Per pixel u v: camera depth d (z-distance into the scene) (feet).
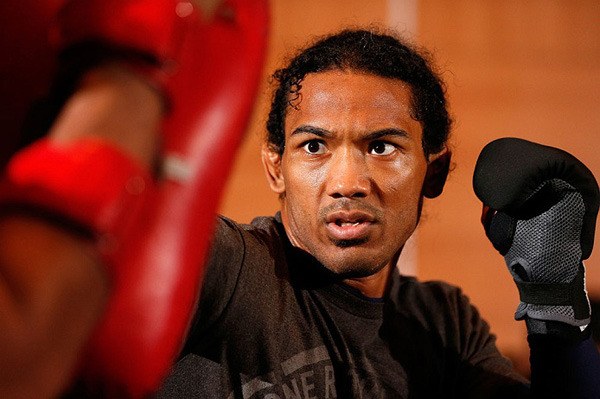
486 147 5.24
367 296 5.56
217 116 3.02
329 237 5.23
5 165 3.20
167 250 2.87
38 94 3.19
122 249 2.54
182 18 2.87
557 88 21.42
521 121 21.02
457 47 21.57
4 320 2.24
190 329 4.83
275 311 5.20
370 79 5.28
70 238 2.40
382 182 5.21
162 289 2.85
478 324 6.34
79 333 2.39
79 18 2.72
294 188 5.32
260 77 3.21
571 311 5.40
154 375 2.91
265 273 5.23
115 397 2.88
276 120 5.71
